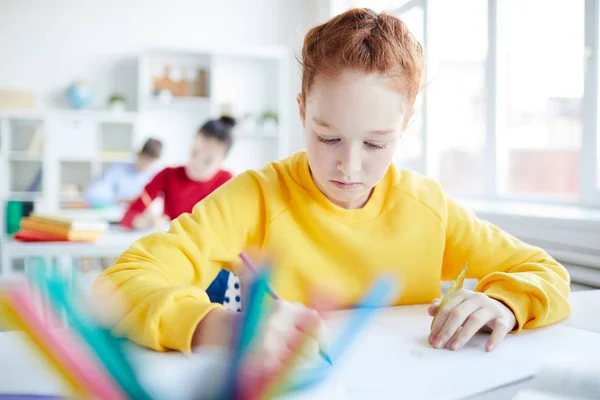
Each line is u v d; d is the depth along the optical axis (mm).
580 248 1418
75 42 4793
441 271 1009
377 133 717
